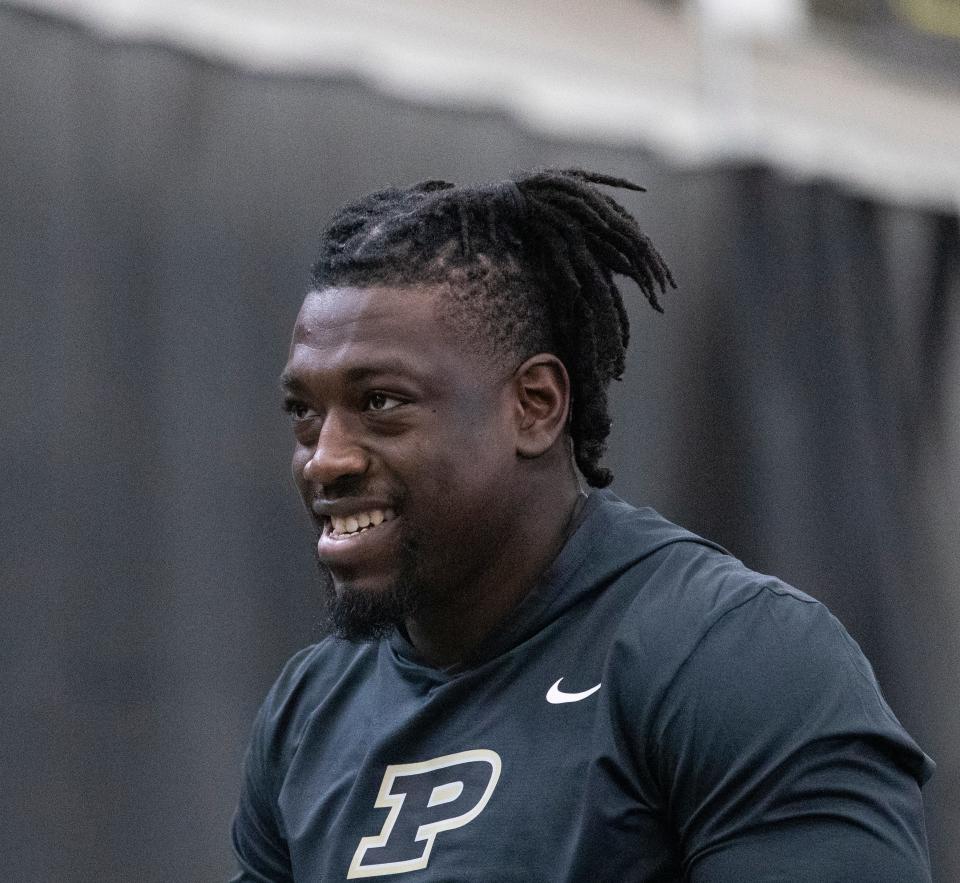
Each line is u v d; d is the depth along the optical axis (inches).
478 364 146.0
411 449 141.6
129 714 375.9
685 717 134.2
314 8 458.3
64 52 396.8
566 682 144.3
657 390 469.7
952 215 545.0
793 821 128.0
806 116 538.0
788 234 500.7
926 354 527.2
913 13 566.3
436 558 144.8
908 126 558.9
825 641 137.2
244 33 447.5
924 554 509.0
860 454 492.7
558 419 152.5
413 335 142.7
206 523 395.5
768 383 480.1
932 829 479.5
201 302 406.0
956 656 502.6
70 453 380.2
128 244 398.0
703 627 138.5
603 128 500.7
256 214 419.2
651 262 163.3
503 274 150.4
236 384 407.2
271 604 401.7
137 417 391.2
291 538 408.5
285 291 419.5
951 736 496.1
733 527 469.7
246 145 421.4
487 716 146.9
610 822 135.3
